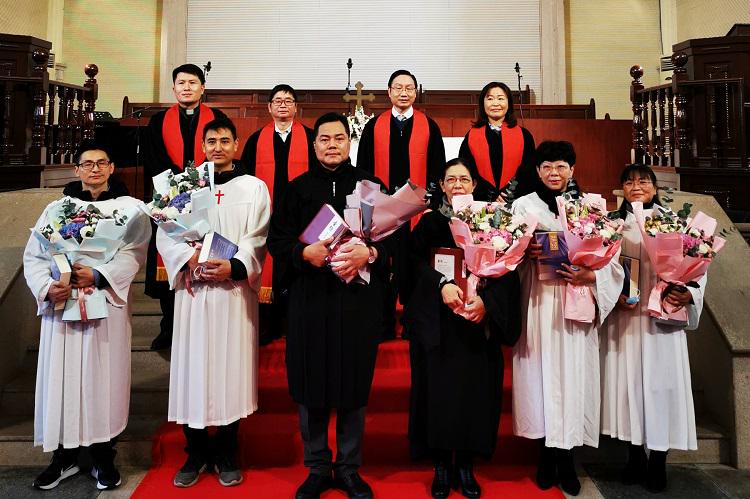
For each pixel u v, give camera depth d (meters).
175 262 2.32
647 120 5.63
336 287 2.29
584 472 2.66
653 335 2.44
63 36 9.58
